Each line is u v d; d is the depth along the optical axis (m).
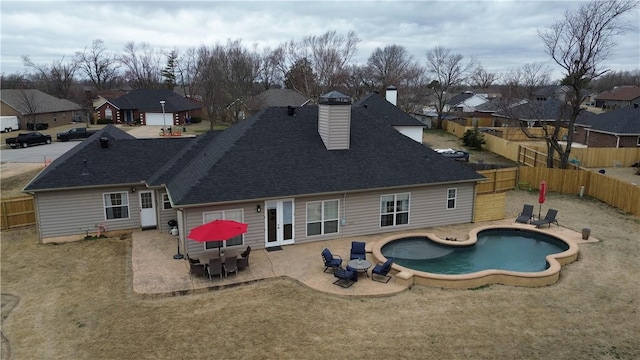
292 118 21.58
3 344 11.74
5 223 21.38
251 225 17.81
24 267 16.81
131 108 66.31
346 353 11.12
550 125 55.75
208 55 83.56
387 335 11.93
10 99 60.22
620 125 40.00
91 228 20.20
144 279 15.34
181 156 21.55
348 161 20.20
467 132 47.81
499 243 19.67
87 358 11.04
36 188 18.69
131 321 12.77
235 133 20.92
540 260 17.66
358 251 16.86
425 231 20.62
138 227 20.97
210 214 17.05
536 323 12.59
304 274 15.82
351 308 13.45
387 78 78.31
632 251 18.30
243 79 71.69
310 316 12.95
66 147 46.09
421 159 21.59
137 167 21.08
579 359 10.95
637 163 36.25
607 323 12.65
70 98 97.06
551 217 21.53
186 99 74.50
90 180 19.70
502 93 83.88
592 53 29.45
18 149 44.91
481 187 28.22
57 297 14.39
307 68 76.00
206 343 11.60
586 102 110.50
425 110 84.50
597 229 21.16
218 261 15.24
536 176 29.45
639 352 11.25
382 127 22.95
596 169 35.81
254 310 13.31
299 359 10.89
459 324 12.52
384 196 19.98
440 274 15.65
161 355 11.11
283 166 18.98
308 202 18.56
